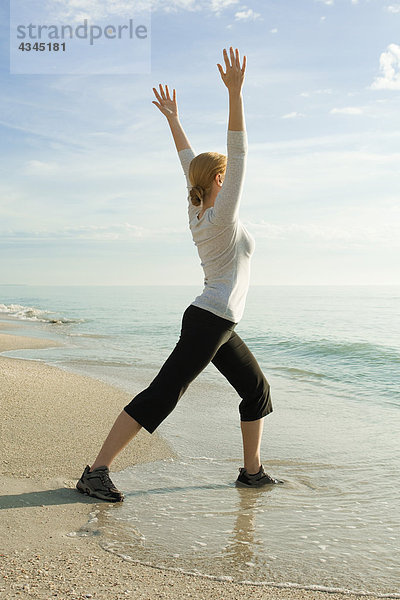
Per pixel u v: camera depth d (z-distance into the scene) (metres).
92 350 11.08
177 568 2.37
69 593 2.07
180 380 3.15
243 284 3.17
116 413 5.04
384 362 9.02
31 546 2.51
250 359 3.41
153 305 32.50
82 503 3.09
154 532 2.75
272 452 4.25
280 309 26.31
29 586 2.11
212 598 2.11
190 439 4.53
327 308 26.94
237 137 2.91
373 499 3.27
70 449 3.96
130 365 8.82
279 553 2.55
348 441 4.55
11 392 5.67
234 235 3.06
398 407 5.90
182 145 3.64
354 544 2.66
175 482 3.54
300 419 5.34
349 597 2.17
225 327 3.12
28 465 3.62
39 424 4.55
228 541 2.67
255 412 3.46
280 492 3.39
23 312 25.08
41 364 8.17
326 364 9.11
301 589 2.22
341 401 6.24
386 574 2.37
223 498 3.27
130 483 3.50
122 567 2.35
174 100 3.73
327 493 3.38
